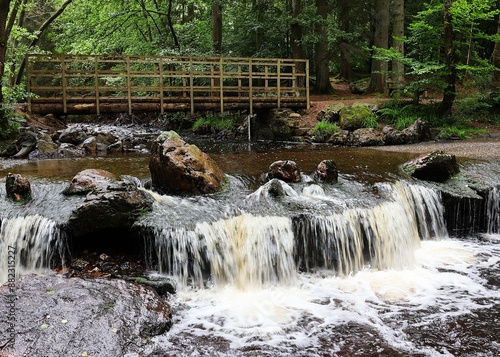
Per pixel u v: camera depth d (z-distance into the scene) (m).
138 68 23.75
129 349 4.40
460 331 5.08
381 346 4.77
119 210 6.46
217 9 22.66
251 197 7.66
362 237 7.25
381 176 9.30
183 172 7.80
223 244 6.47
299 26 21.44
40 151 12.60
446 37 15.77
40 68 26.78
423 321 5.32
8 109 13.49
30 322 4.48
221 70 16.72
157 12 23.00
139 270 6.29
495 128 16.66
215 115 21.11
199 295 6.00
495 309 5.62
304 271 6.85
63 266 6.38
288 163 8.70
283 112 17.47
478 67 15.69
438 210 8.59
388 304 5.79
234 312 5.54
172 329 5.04
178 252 6.20
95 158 12.15
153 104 16.02
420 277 6.70
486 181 9.20
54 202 7.25
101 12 23.36
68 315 4.65
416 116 16.53
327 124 16.38
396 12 20.00
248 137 18.61
